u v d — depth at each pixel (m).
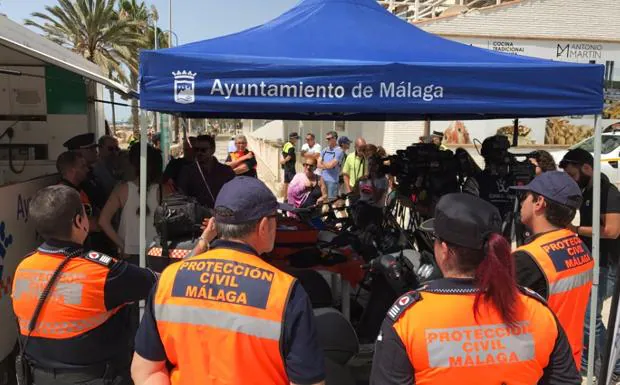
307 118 6.61
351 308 3.69
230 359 1.45
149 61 2.65
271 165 17.98
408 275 2.94
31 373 2.16
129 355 2.40
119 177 4.41
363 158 7.88
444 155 4.99
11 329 3.43
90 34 26.48
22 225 3.63
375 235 3.79
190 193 4.48
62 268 2.08
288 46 3.01
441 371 1.44
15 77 5.95
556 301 2.22
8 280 3.38
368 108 2.75
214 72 2.68
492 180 4.61
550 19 15.68
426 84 2.77
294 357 1.45
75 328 2.10
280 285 1.49
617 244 3.64
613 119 16.39
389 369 1.49
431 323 1.46
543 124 16.19
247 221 1.55
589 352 3.16
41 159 6.18
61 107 6.18
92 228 3.85
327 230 4.13
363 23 3.45
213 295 1.48
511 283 1.46
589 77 2.89
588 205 3.62
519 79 2.84
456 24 15.45
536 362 1.47
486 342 1.45
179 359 1.50
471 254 1.50
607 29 15.91
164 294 1.53
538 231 2.41
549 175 2.39
